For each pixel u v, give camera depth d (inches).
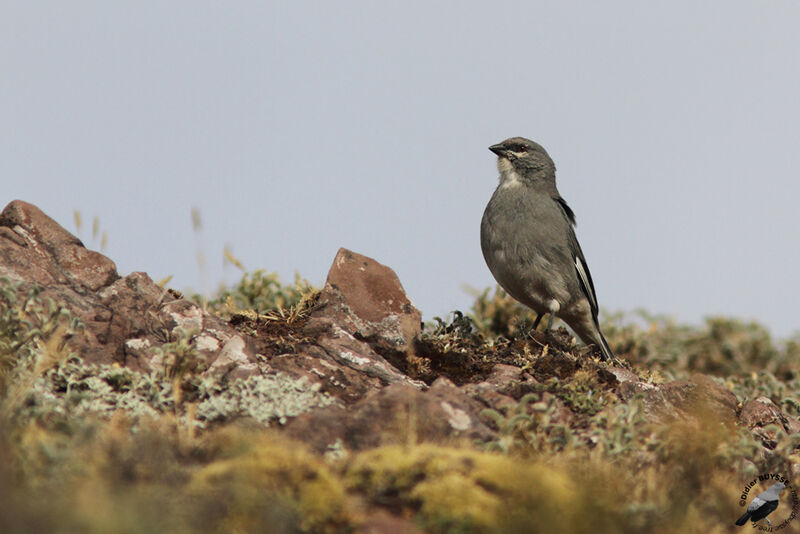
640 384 456.8
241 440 286.5
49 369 364.8
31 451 280.5
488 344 516.4
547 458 335.6
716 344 700.0
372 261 493.7
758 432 436.5
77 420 316.5
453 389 388.5
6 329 365.4
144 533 232.4
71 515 231.9
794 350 697.0
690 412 429.7
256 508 257.0
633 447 349.4
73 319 382.9
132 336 412.2
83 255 449.4
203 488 262.8
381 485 288.7
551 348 488.7
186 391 379.2
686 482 330.0
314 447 337.7
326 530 265.6
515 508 275.0
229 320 468.4
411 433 335.3
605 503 282.8
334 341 446.0
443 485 281.1
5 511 230.1
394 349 458.9
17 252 433.7
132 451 285.0
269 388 377.7
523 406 357.7
